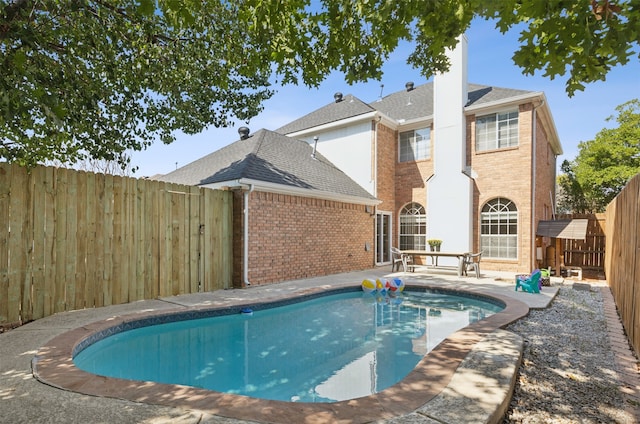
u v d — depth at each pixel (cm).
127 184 742
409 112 1792
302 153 1558
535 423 288
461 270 1211
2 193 567
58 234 631
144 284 764
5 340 464
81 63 537
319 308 855
